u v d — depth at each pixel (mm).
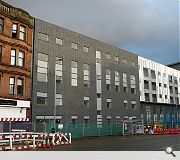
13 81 29734
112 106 47094
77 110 39812
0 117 27922
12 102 29031
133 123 49469
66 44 39625
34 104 33281
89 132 39688
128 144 23859
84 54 42781
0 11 28906
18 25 31000
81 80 41469
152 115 62906
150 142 26469
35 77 34000
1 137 19578
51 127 33531
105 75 46656
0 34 28688
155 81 65312
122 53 52094
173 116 71812
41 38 35812
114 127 45094
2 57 28672
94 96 43500
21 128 30156
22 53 31375
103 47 47188
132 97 52938
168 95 70188
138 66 58125
